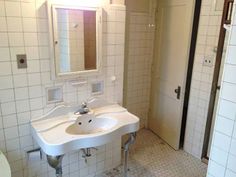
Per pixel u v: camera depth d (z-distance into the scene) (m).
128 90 3.05
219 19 2.16
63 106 1.88
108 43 2.02
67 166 2.08
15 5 1.51
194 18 2.42
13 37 1.54
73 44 1.80
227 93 1.18
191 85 2.55
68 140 1.54
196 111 2.55
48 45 1.69
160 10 2.83
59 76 1.78
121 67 2.19
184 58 2.52
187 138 2.75
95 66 1.98
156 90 3.11
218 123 1.26
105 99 2.15
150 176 2.35
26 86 1.68
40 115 1.80
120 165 2.51
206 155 2.62
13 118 1.69
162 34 2.86
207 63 2.33
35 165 1.90
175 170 2.45
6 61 1.56
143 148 2.87
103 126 1.99
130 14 2.74
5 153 1.72
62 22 1.69
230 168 1.25
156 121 3.18
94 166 2.29
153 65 3.09
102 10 1.89
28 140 1.81
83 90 1.99
